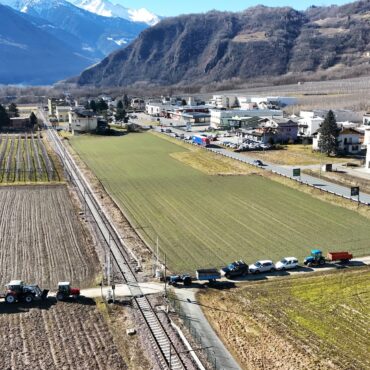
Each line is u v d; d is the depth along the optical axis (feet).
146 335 108.06
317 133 316.40
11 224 183.32
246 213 193.57
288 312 117.60
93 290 129.90
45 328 111.75
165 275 135.54
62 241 165.99
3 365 98.48
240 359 99.35
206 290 129.80
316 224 179.11
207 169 275.59
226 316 116.16
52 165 292.40
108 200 214.48
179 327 111.34
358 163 274.98
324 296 125.59
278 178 245.24
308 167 267.80
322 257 144.77
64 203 210.59
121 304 122.31
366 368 95.96
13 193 227.61
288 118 377.91
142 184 244.22
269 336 107.45
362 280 134.51
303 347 103.04
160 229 176.96
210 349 102.78
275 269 141.79
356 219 183.83
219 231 173.68
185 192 226.99
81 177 261.24
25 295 123.24
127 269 142.72
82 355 101.76
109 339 107.65
